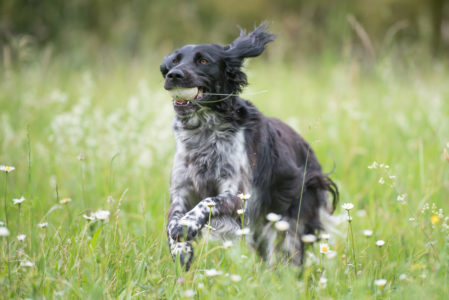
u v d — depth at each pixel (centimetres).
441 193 805
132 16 2500
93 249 557
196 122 676
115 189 838
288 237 705
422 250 612
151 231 675
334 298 516
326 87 1630
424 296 479
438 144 965
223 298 497
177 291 513
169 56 695
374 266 575
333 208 764
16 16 2373
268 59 2180
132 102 1053
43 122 1137
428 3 2523
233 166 664
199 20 2834
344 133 1105
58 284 502
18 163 916
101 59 1515
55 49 2181
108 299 488
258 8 2997
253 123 690
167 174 938
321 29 2420
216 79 675
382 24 2492
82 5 2541
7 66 1327
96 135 1013
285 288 498
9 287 507
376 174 888
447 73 1590
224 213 628
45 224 597
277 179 700
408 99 1302
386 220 720
